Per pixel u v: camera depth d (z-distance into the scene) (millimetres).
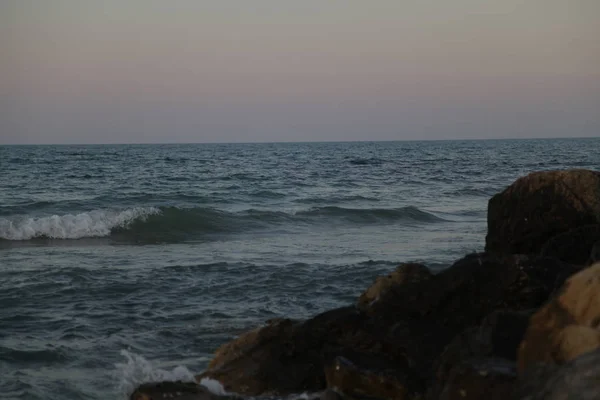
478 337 5574
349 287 12125
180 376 7344
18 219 20875
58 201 28281
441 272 7285
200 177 46844
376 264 14180
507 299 6941
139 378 7332
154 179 44656
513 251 9695
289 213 24016
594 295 4699
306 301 11125
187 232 20844
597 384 3582
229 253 16484
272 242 18766
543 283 7078
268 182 42344
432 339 6598
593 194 9383
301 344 6949
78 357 8203
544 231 9477
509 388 4555
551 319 4781
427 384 5914
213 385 6535
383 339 6789
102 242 19219
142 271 13570
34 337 8992
